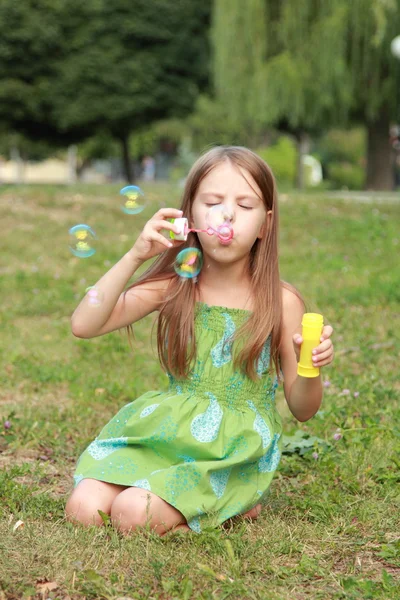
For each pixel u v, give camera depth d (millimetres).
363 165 34438
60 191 13930
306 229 11078
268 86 16531
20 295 7723
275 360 2975
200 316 2924
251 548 2615
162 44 22422
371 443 3674
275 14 16969
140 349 5840
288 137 35562
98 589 2342
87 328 2832
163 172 52000
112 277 2779
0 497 3072
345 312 6734
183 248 2973
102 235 10680
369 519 2908
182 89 22844
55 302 7430
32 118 22547
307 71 16312
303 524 2865
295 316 3002
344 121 17125
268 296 2928
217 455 2762
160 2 22094
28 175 56312
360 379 4824
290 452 3641
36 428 4023
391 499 3088
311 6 16312
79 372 5164
